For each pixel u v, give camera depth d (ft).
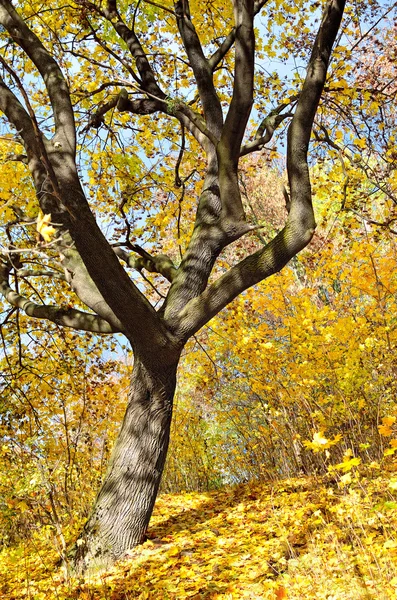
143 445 15.08
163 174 24.76
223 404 24.06
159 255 18.88
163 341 14.92
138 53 20.51
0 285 18.37
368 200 24.45
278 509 15.02
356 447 16.37
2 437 21.06
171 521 17.03
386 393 17.46
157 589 11.12
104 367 24.18
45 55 15.69
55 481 16.69
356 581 8.41
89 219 13.32
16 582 13.76
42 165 13.76
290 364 17.94
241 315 20.92
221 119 18.62
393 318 19.67
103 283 13.71
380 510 10.80
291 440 18.22
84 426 22.13
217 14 23.24
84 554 14.08
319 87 15.16
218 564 11.75
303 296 20.52
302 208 15.10
